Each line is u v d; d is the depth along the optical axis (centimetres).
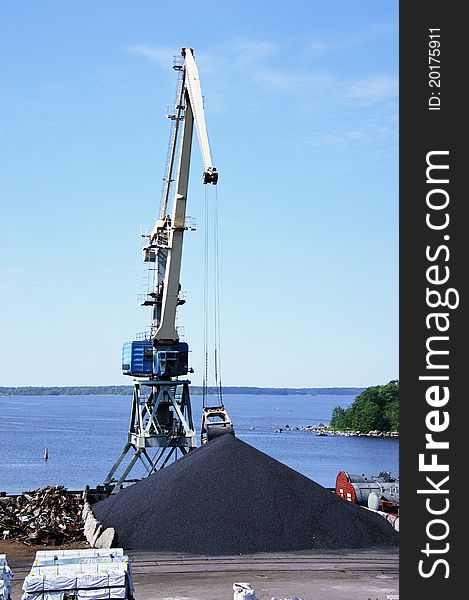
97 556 2405
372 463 11769
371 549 3353
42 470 10100
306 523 3469
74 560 2378
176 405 5569
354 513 3609
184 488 3669
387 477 4459
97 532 3456
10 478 9156
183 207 5369
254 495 3581
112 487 5569
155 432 5684
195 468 3831
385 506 3938
